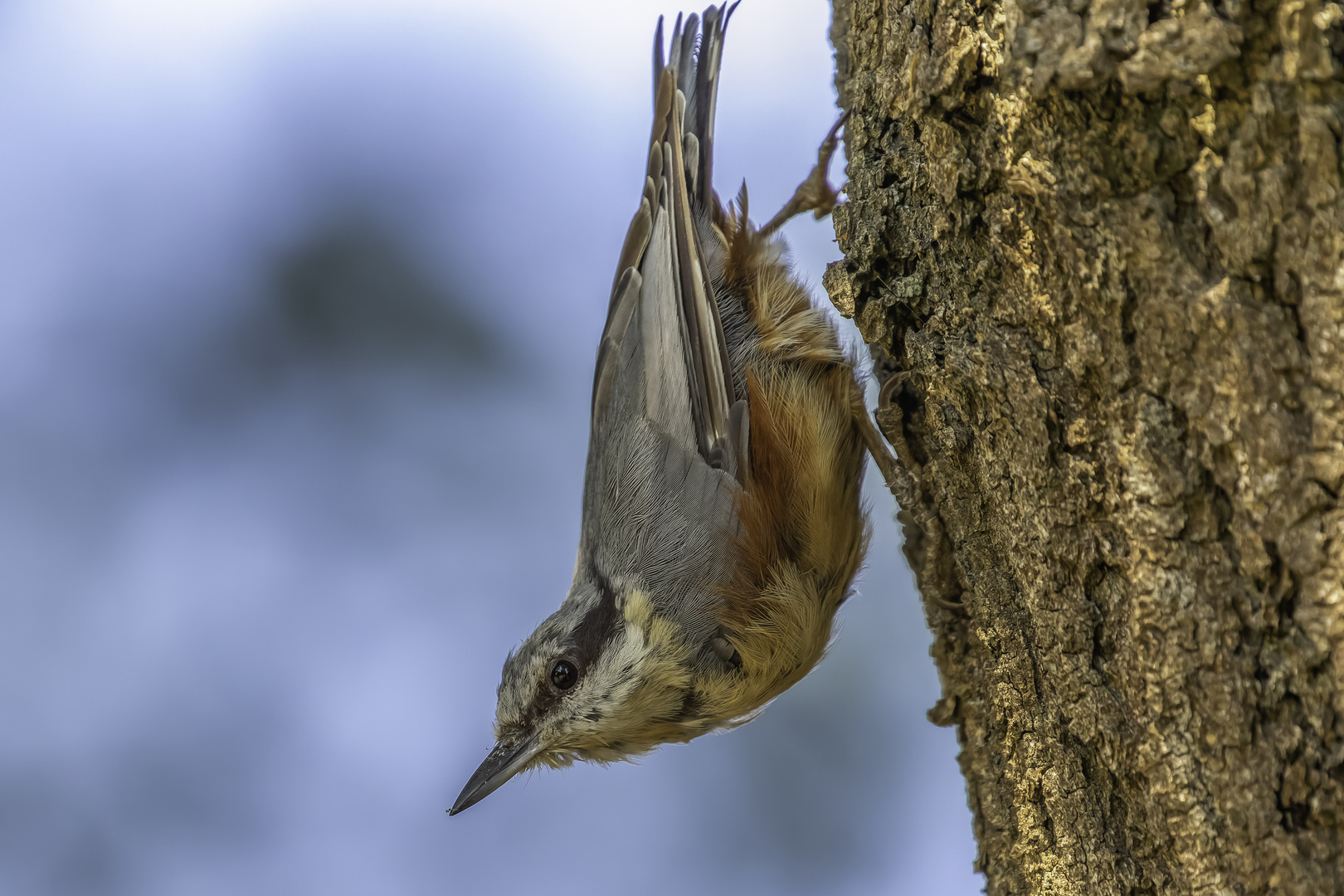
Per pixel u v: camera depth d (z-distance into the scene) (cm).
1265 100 369
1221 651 370
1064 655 371
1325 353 368
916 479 375
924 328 373
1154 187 370
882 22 373
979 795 374
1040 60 370
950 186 371
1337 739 369
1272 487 369
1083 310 371
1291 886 369
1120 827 371
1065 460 371
